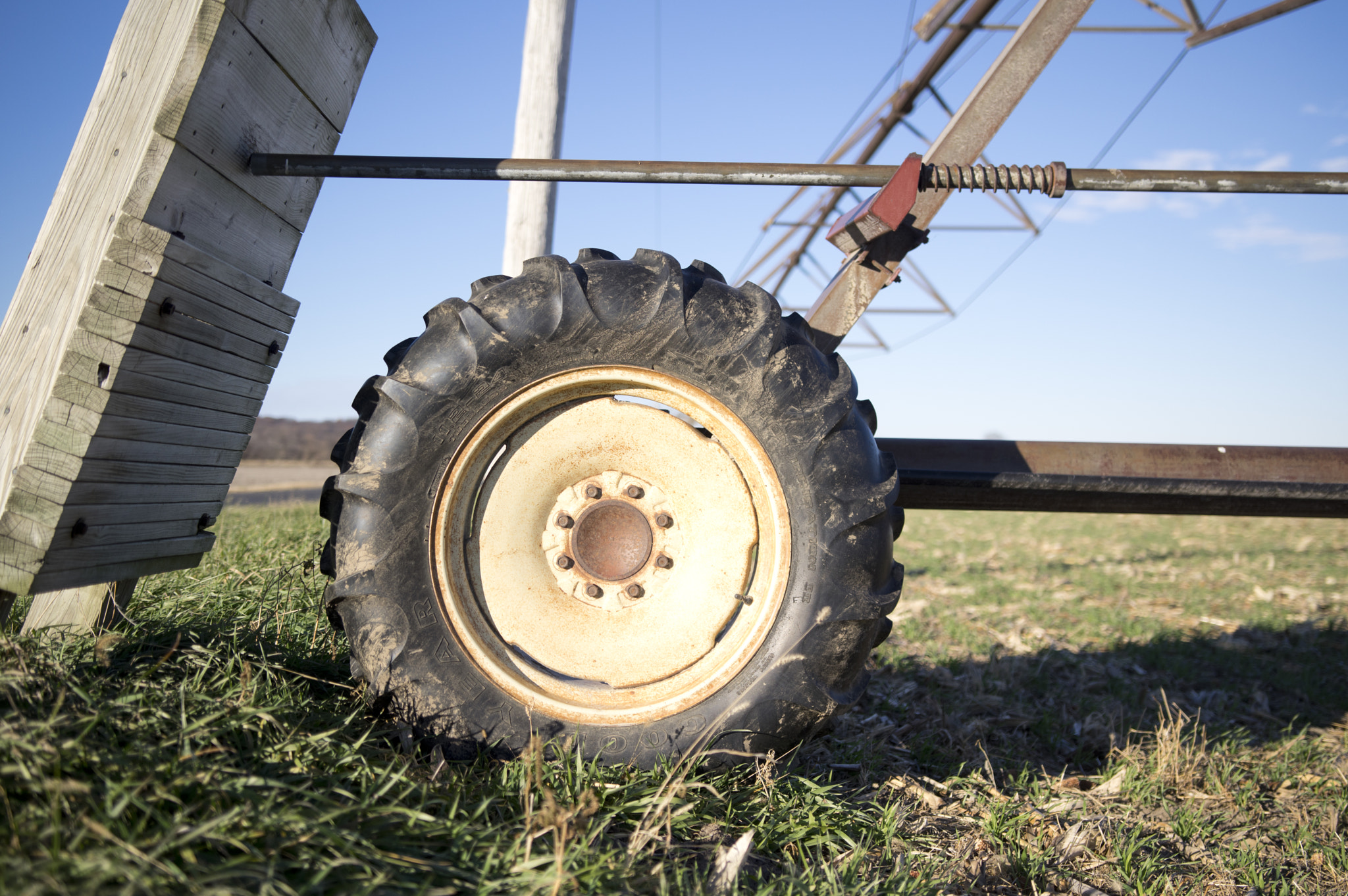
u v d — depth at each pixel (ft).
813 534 7.33
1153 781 9.95
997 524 52.19
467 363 7.19
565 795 6.47
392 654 7.06
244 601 10.43
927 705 12.31
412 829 5.61
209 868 4.52
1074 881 7.48
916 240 8.95
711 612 7.52
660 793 6.66
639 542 7.64
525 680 7.36
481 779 6.86
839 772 9.29
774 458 7.39
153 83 7.10
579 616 7.55
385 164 7.93
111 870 4.22
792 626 7.29
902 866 6.87
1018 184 8.36
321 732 6.77
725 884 5.97
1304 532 48.42
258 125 7.84
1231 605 23.70
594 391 7.58
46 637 7.29
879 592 7.55
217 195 7.54
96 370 6.60
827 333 9.10
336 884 4.86
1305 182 8.23
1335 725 13.50
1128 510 10.73
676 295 7.37
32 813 4.60
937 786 9.21
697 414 7.55
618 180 8.13
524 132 16.39
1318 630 20.39
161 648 7.92
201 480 8.29
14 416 7.14
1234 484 9.71
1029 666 15.52
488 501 7.54
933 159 9.30
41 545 6.49
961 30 31.42
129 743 5.64
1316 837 9.00
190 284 7.16
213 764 5.52
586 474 7.70
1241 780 10.60
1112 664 16.11
